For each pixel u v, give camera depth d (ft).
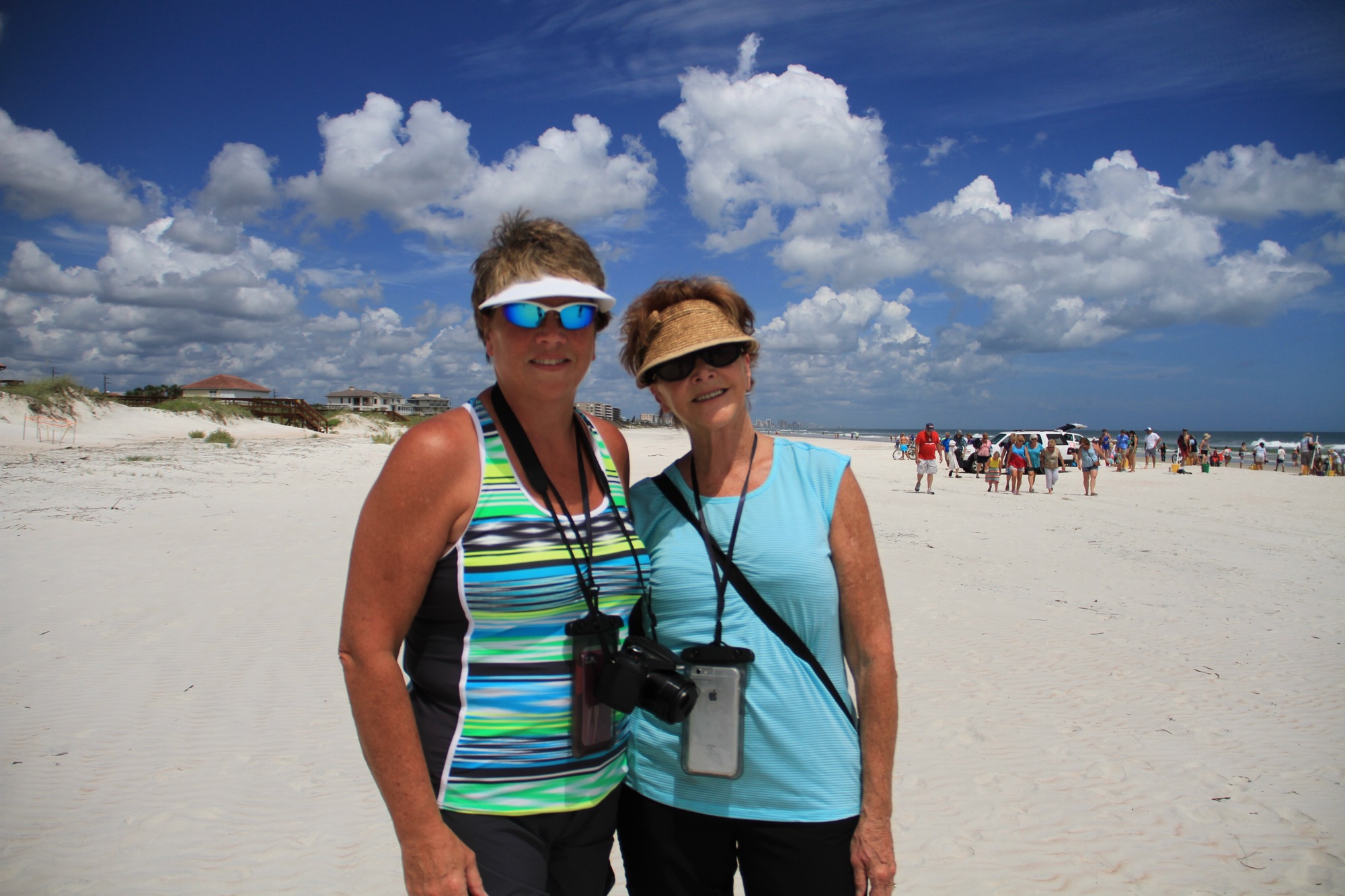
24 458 58.80
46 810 11.54
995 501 57.72
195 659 17.98
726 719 5.84
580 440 5.96
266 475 56.65
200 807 11.76
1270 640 21.76
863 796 5.97
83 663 17.52
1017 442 65.77
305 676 17.07
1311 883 10.31
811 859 5.86
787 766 5.88
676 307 6.20
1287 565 33.40
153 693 15.98
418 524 4.93
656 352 6.07
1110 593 27.48
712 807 5.98
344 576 25.82
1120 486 74.49
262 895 9.73
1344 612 25.13
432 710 5.39
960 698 16.89
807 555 5.91
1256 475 91.66
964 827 11.72
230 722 14.73
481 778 5.21
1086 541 38.86
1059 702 16.70
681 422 6.34
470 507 5.17
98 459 61.00
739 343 6.01
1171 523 46.68
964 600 25.67
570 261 5.67
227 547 29.84
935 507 52.65
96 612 21.18
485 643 5.26
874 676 5.95
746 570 5.97
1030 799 12.57
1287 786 13.00
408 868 4.87
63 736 13.96
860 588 6.05
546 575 5.21
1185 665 19.40
